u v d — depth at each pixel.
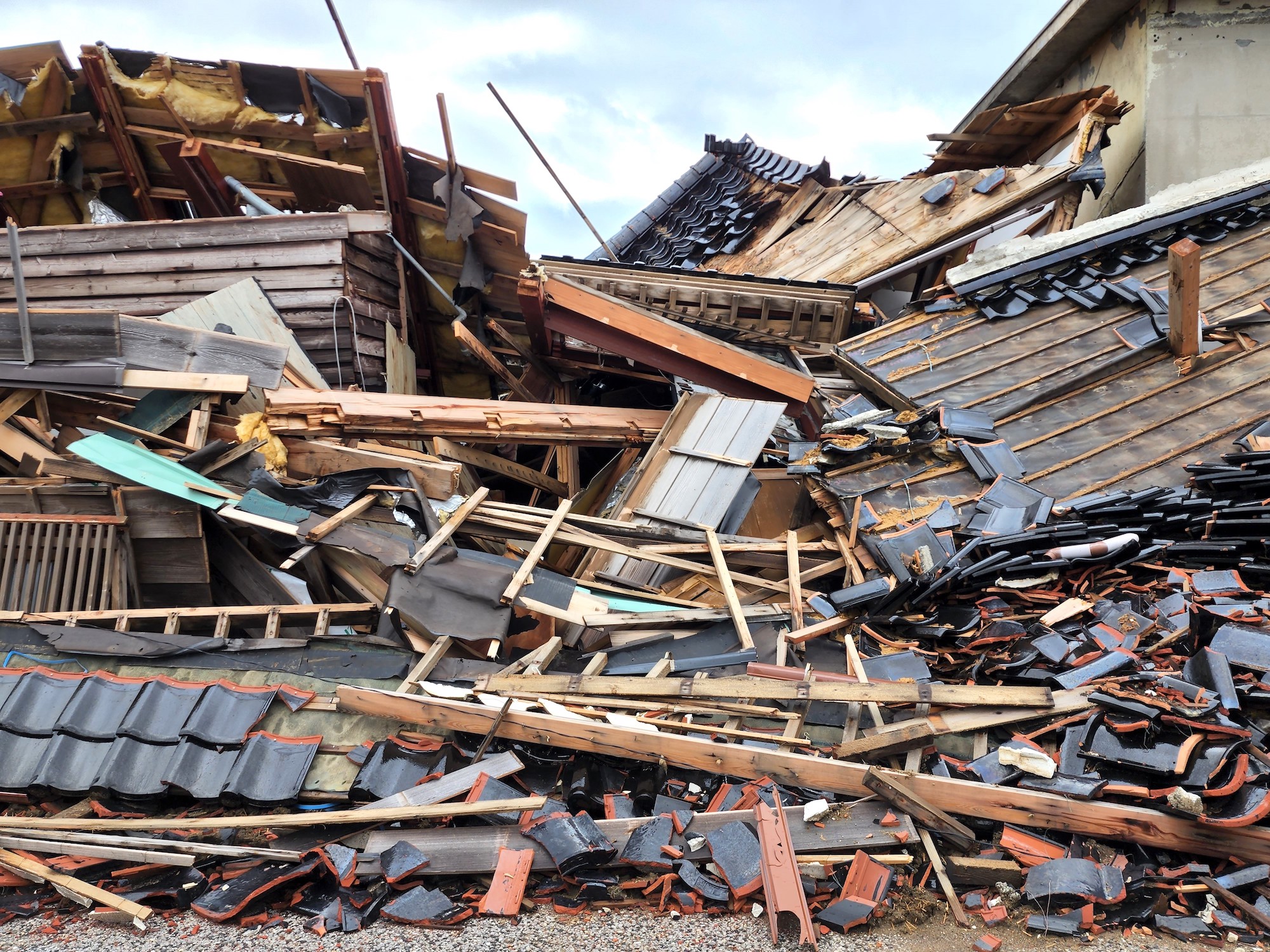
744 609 7.84
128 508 8.07
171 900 5.44
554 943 5.00
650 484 9.80
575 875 5.43
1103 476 8.99
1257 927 5.07
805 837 5.57
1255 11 14.09
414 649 7.42
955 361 10.55
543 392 13.71
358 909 5.29
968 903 5.32
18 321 8.57
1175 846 5.45
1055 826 5.66
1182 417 9.50
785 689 6.52
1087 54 16.19
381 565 8.27
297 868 5.51
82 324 8.64
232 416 9.26
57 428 8.91
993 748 6.31
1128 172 14.77
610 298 11.08
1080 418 9.65
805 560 8.70
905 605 7.97
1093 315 10.82
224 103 13.02
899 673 7.07
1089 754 5.79
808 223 16.66
